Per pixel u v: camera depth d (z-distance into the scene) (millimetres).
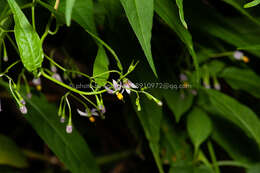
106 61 340
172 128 469
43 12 389
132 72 400
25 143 602
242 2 395
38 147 611
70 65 439
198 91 456
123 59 402
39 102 408
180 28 339
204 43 452
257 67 473
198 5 428
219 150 496
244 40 427
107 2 388
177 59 453
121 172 575
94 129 538
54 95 468
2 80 410
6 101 502
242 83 460
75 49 454
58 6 342
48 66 434
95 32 338
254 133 425
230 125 463
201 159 463
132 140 563
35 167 583
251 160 457
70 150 399
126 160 577
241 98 493
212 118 462
